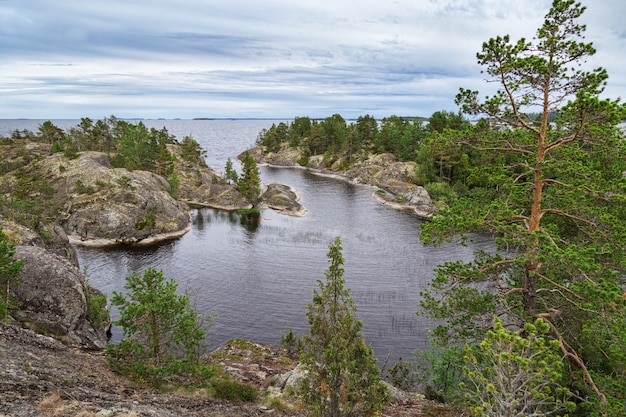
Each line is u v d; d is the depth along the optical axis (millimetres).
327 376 11148
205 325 33312
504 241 15273
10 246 21562
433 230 16734
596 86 14570
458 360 19422
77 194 74312
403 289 43000
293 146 167000
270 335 34000
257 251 58031
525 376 8625
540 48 15297
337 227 70750
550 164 15148
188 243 63750
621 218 19188
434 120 109000
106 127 139625
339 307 11453
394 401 19203
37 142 129500
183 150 127688
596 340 14367
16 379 11656
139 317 16469
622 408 12070
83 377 14078
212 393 16594
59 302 25234
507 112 16656
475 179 20562
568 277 16328
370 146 143375
